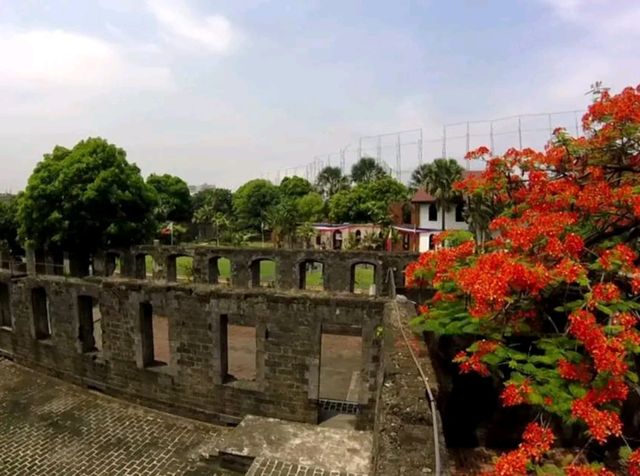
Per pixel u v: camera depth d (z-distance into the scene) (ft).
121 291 43.98
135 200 87.51
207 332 40.40
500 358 18.65
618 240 21.71
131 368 44.27
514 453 16.15
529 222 21.90
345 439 32.42
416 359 21.61
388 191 177.47
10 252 109.19
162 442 37.14
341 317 37.17
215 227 197.26
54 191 80.02
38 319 52.31
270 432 33.37
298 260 81.71
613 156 23.67
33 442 37.01
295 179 237.86
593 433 15.53
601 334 16.12
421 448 14.57
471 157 26.61
